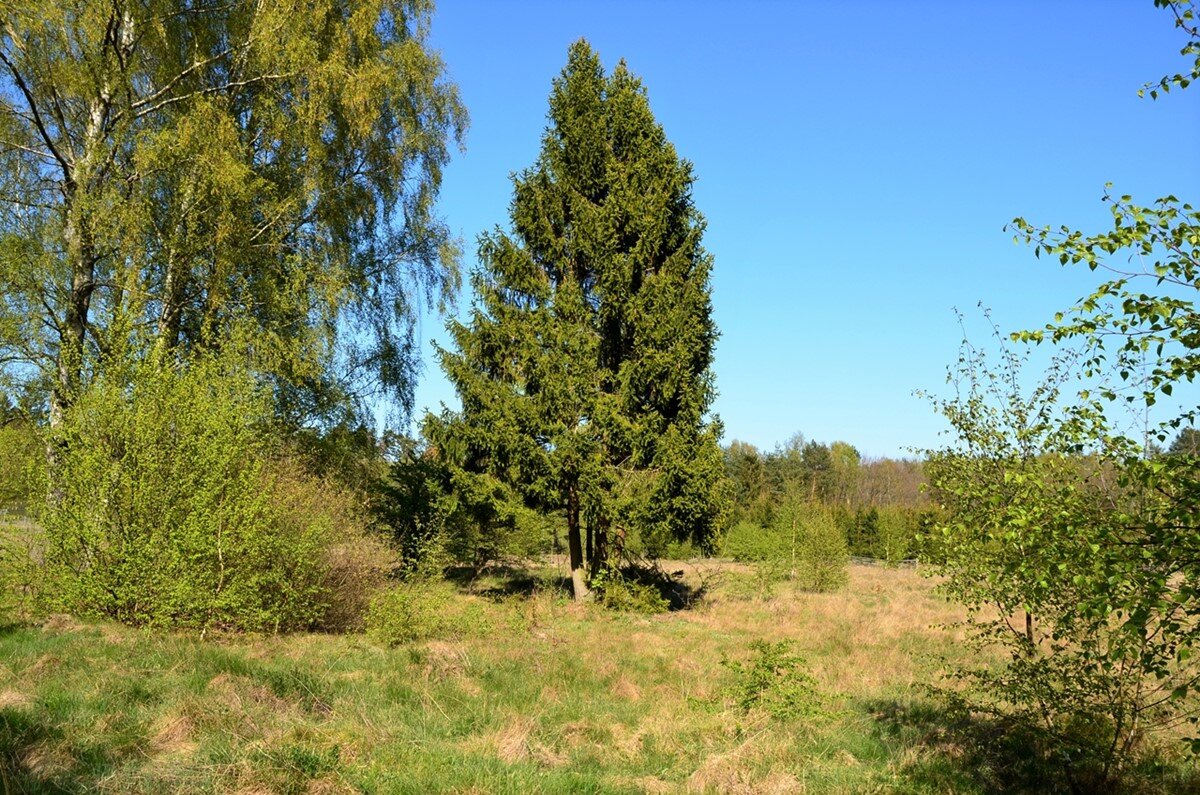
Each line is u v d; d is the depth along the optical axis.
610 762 6.66
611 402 17.61
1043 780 6.42
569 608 17.33
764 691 8.48
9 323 14.00
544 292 18.97
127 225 14.72
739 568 28.89
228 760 5.55
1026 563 4.79
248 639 11.18
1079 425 4.88
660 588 20.08
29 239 14.55
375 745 6.39
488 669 9.77
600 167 19.61
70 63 14.62
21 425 14.62
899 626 15.50
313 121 17.61
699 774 6.16
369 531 17.44
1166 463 3.91
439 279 20.92
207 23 17.27
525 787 5.57
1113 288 3.90
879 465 83.44
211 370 11.80
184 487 11.14
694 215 19.62
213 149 15.51
